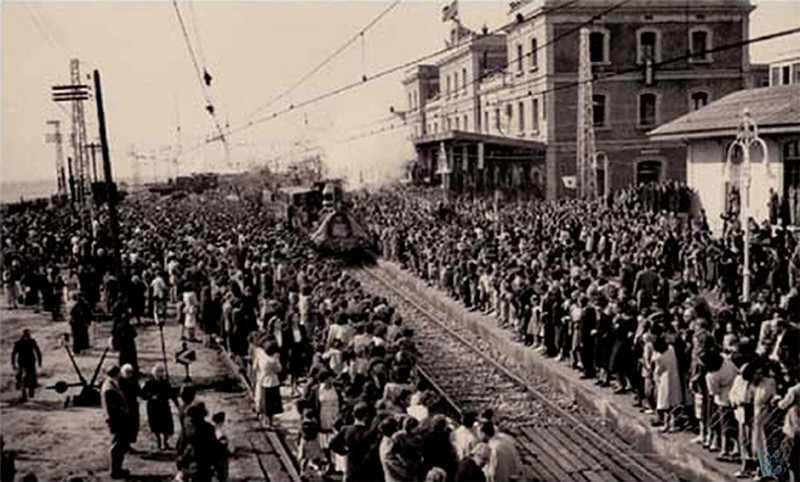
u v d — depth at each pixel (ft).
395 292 115.44
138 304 84.43
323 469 44.01
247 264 93.20
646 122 185.88
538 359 68.28
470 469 33.53
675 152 186.09
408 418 36.29
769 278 73.56
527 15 190.39
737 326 51.24
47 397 58.90
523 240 102.78
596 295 62.80
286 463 46.01
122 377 45.16
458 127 254.88
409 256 125.18
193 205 255.91
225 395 59.98
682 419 48.80
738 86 186.70
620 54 184.14
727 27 185.06
